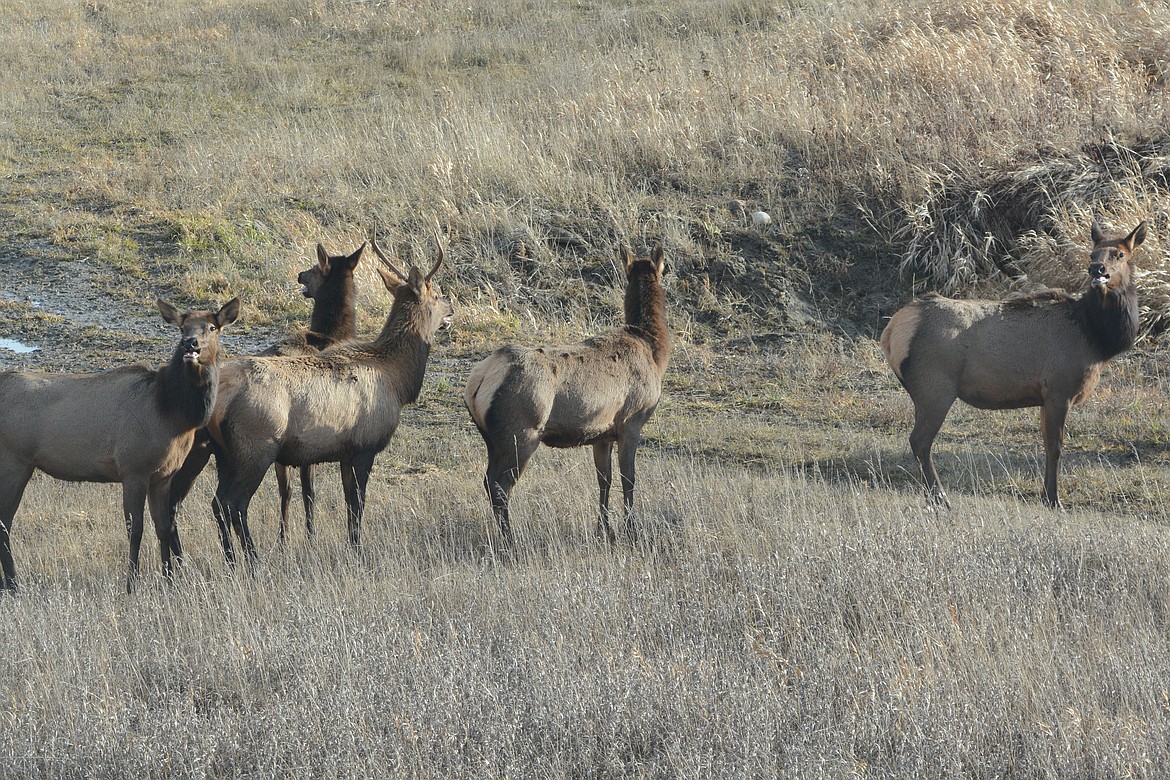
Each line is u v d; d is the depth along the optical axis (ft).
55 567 105.81
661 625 85.97
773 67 265.95
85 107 304.71
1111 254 119.24
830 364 172.96
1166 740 68.18
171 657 83.66
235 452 104.12
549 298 197.88
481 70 319.06
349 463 112.57
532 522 115.03
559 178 225.35
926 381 122.52
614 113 245.24
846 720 71.10
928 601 87.35
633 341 115.55
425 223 217.15
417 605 91.97
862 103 234.58
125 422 101.19
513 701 74.23
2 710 75.97
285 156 252.01
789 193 219.82
